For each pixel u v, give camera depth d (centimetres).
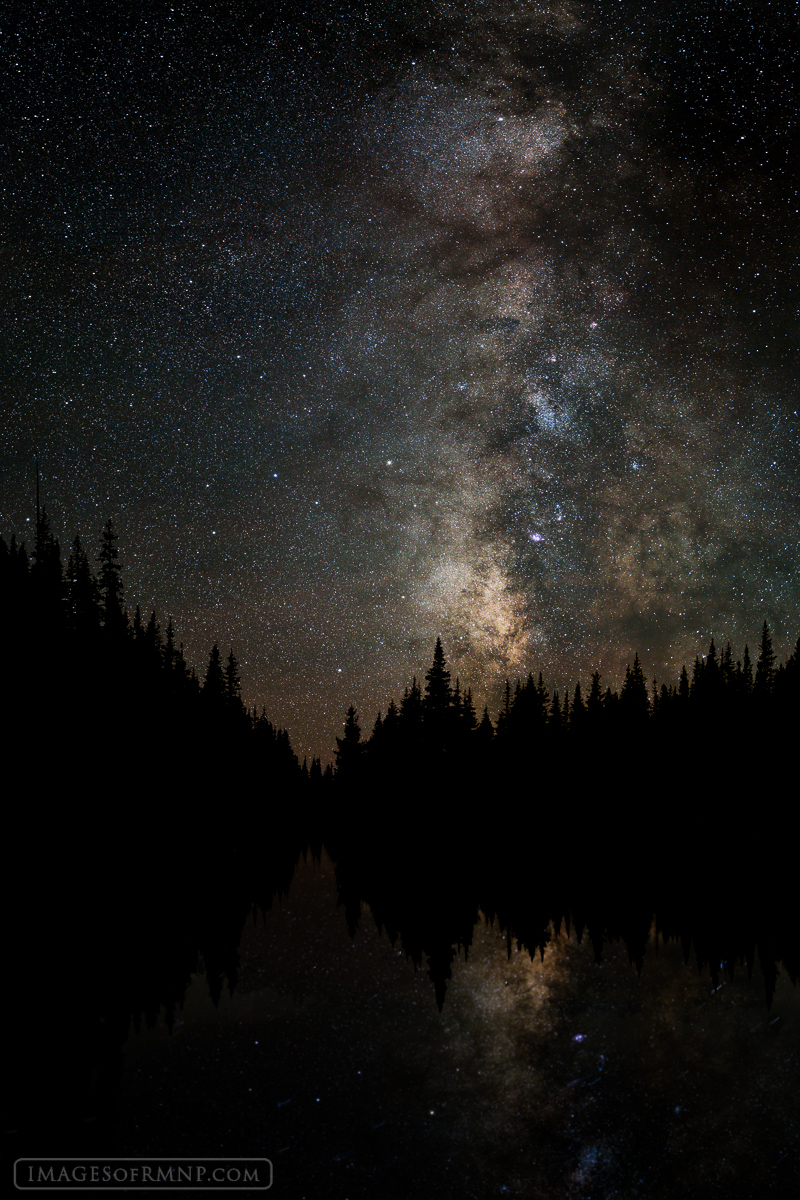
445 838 5297
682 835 4919
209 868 3606
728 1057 1187
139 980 1575
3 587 3894
